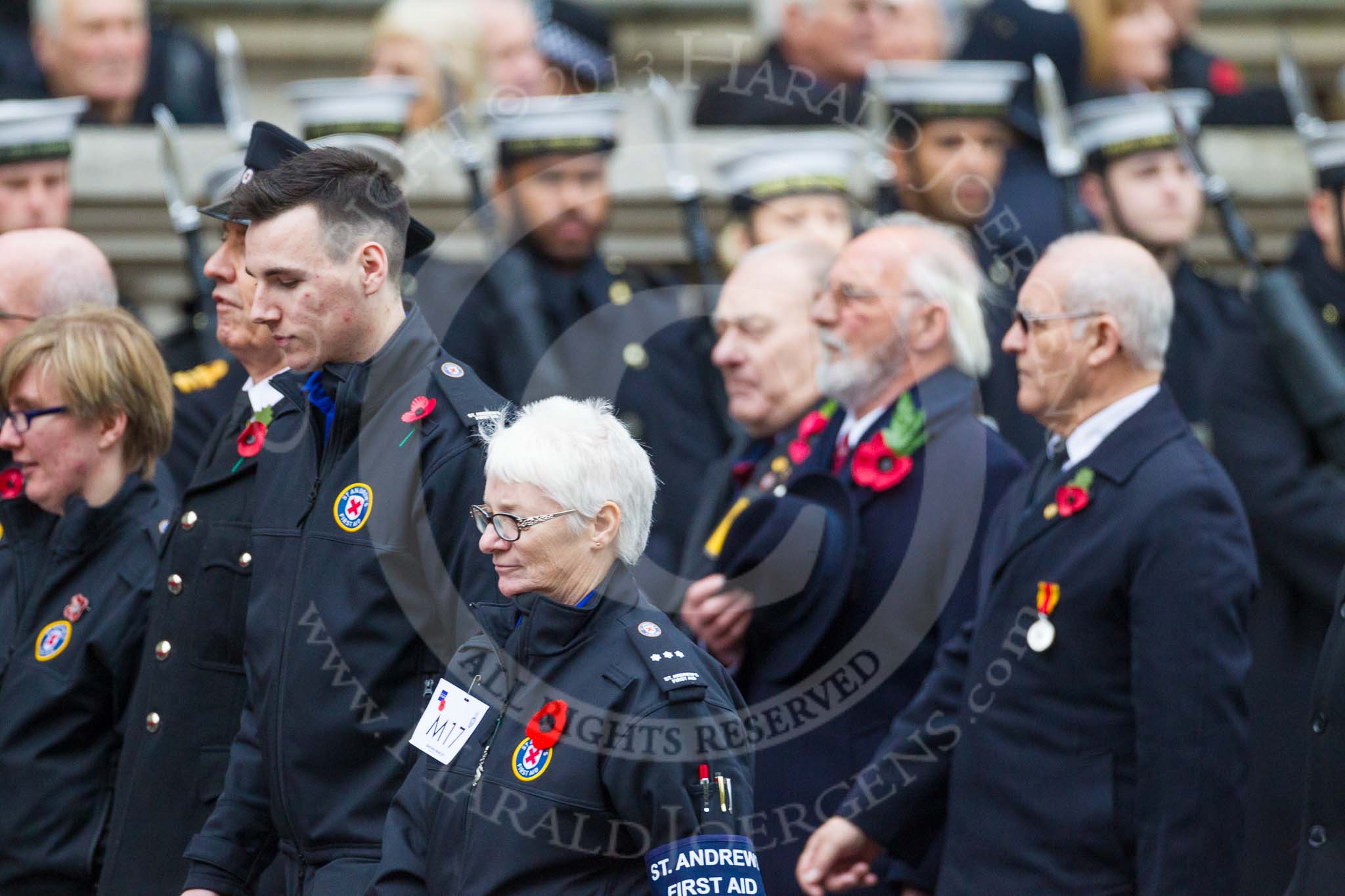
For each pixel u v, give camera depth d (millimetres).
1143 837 15984
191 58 28297
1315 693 15898
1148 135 23594
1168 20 28938
